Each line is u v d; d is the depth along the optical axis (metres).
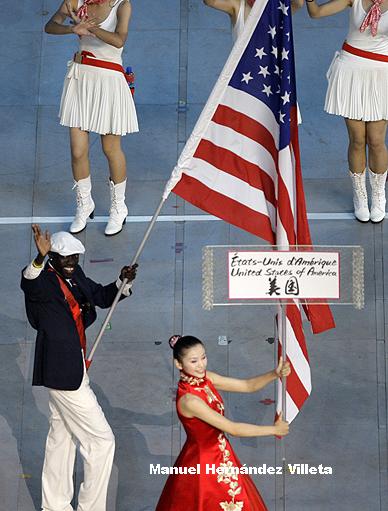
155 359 31.62
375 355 31.53
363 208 34.94
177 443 29.61
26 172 37.28
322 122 38.34
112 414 30.27
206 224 35.34
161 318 32.66
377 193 34.75
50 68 40.47
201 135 26.73
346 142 37.75
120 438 29.69
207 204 27.19
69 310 26.70
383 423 29.94
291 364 27.20
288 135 26.31
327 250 24.59
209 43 41.09
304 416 30.16
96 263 34.12
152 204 36.03
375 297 32.91
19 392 31.02
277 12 25.97
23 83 40.00
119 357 31.67
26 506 28.14
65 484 27.44
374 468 28.89
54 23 32.75
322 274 24.66
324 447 29.42
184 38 41.31
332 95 33.19
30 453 29.47
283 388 25.56
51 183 37.00
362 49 32.59
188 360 24.61
